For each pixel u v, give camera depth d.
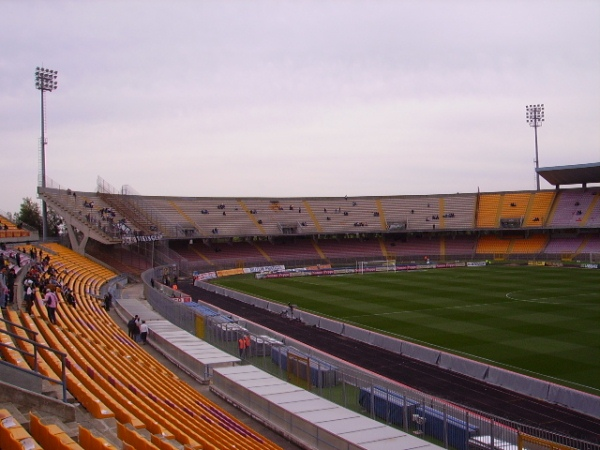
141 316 40.00
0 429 10.51
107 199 81.75
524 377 26.41
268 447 16.48
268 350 28.92
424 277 73.25
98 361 20.78
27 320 22.25
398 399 20.94
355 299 55.09
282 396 20.84
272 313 49.16
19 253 46.28
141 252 74.38
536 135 108.50
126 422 13.89
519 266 85.69
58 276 41.00
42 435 11.16
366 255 96.88
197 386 25.53
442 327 40.31
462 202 104.12
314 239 102.88
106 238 65.62
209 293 62.94
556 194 98.50
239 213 98.06
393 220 101.88
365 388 22.09
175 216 90.81
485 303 50.25
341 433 16.91
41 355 18.11
